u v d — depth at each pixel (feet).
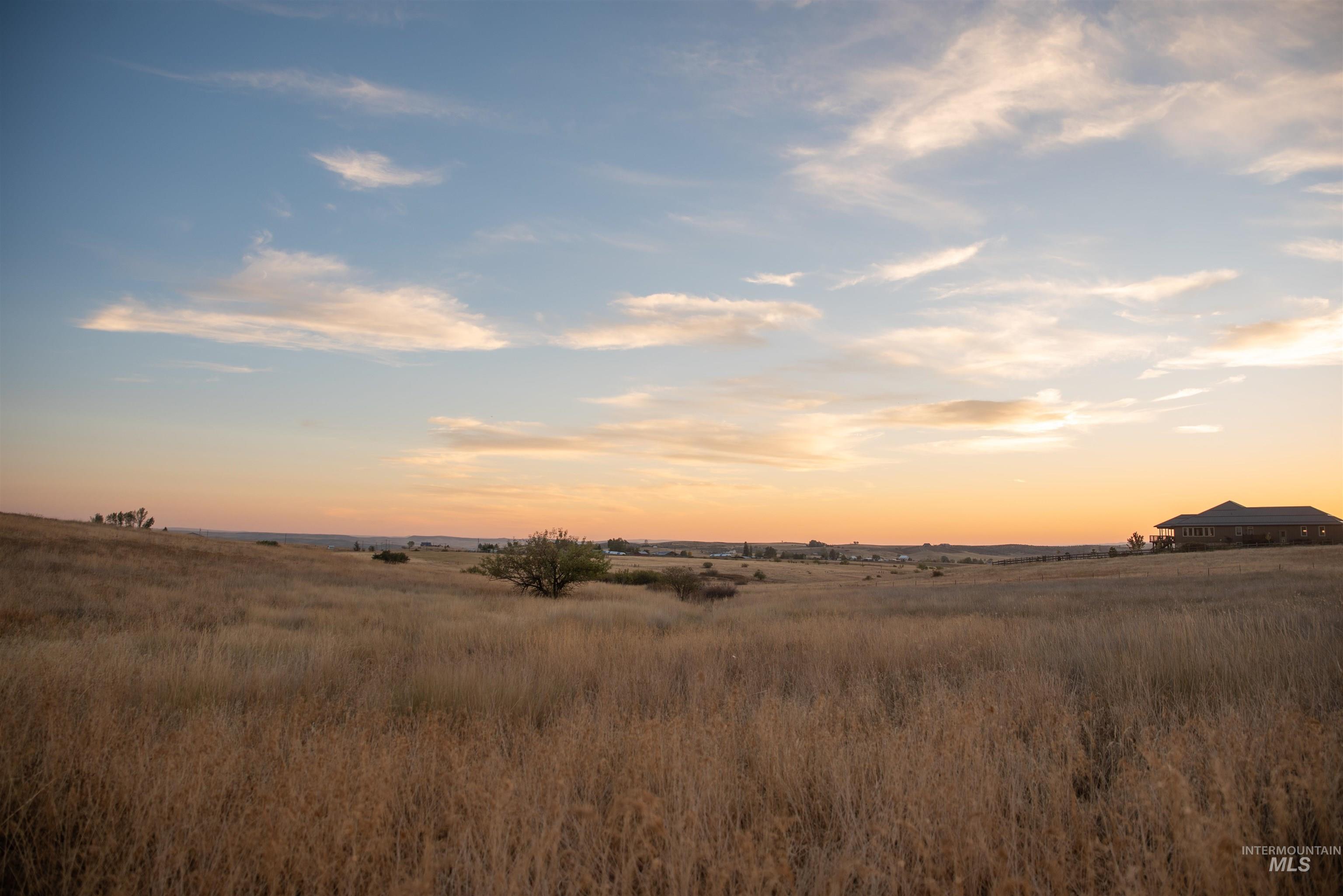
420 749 16.80
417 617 63.16
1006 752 15.01
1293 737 14.07
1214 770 12.17
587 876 10.43
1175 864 10.66
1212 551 209.56
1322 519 264.31
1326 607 44.24
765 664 33.01
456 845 12.07
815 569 353.72
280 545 225.15
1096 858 11.10
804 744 16.35
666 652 35.58
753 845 10.80
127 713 19.12
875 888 10.32
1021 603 74.95
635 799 11.44
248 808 12.49
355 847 10.91
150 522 271.28
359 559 225.97
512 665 30.25
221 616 57.82
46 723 17.29
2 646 30.76
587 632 47.32
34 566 86.79
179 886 10.73
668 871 10.62
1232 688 22.65
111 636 37.78
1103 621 40.73
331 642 38.11
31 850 12.49
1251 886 10.04
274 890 10.62
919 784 12.97
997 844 11.53
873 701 21.89
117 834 12.76
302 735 18.72
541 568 121.70
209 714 20.42
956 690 23.82
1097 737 18.84
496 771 14.32
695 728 17.17
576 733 17.43
